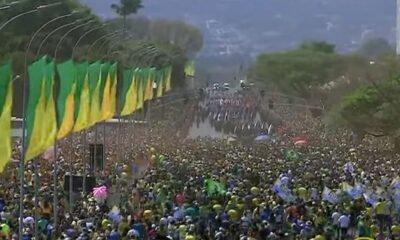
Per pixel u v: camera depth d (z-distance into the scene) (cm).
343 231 10262
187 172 15412
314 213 10719
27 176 13275
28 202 10656
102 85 12875
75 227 9388
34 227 9219
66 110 10419
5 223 9256
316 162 17788
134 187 13188
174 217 10069
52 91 9225
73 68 10606
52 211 10844
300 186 13025
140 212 10575
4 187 12175
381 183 13650
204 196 11925
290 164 17062
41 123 8912
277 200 11456
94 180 13512
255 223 9688
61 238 8906
